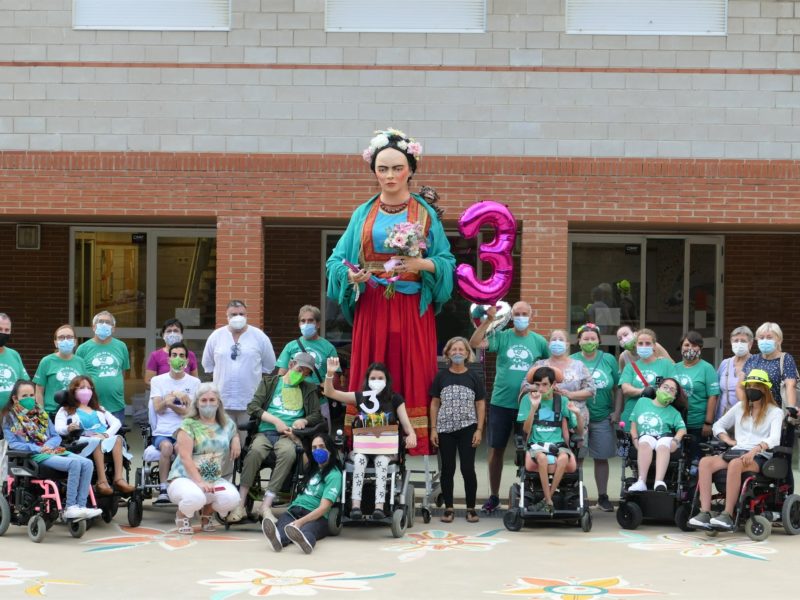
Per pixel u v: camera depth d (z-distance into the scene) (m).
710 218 13.40
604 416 11.40
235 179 13.48
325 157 13.46
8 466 9.67
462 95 13.45
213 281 17.55
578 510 10.19
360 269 10.66
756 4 13.39
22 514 9.73
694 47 13.39
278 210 13.48
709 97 13.40
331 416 10.87
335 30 13.46
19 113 13.49
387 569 8.49
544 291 13.41
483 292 10.79
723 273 17.20
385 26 13.48
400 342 10.67
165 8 13.50
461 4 13.45
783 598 7.62
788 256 17.17
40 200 13.49
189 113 13.48
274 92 13.48
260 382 11.39
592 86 13.41
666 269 17.12
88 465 9.70
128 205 13.51
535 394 10.30
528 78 13.41
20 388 9.83
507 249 10.88
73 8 13.48
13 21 13.49
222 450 10.09
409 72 13.44
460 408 10.55
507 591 7.76
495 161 13.41
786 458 9.94
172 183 13.48
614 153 13.41
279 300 17.25
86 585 7.87
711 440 10.50
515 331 11.39
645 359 11.22
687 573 8.41
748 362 10.79
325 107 13.48
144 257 17.55
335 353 11.38
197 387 10.95
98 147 13.49
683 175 13.39
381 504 9.70
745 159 13.41
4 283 17.47
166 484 10.22
